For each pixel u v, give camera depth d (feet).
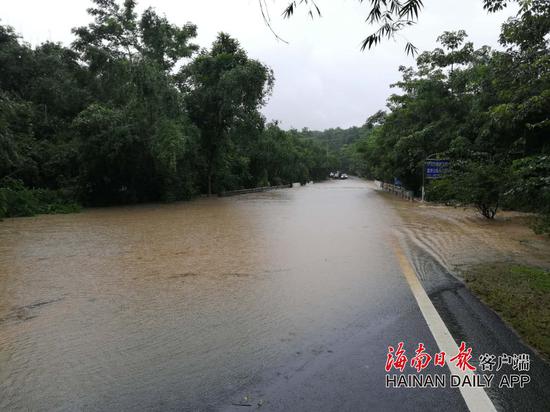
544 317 14.79
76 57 88.69
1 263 26.35
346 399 10.17
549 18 30.35
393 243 32.58
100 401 10.37
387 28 13.39
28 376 11.73
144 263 26.00
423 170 80.28
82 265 25.64
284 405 9.96
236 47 91.71
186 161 84.48
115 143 67.15
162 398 10.44
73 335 14.67
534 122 42.50
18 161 63.77
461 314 15.84
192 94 88.79
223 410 9.84
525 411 9.58
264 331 14.66
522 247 29.94
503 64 39.27
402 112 90.84
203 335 14.40
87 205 70.79
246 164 126.52
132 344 13.79
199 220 49.88
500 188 43.04
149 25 79.77
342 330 14.58
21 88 92.32
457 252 28.40
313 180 253.44
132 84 74.23
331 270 23.67
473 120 66.64
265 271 23.58
